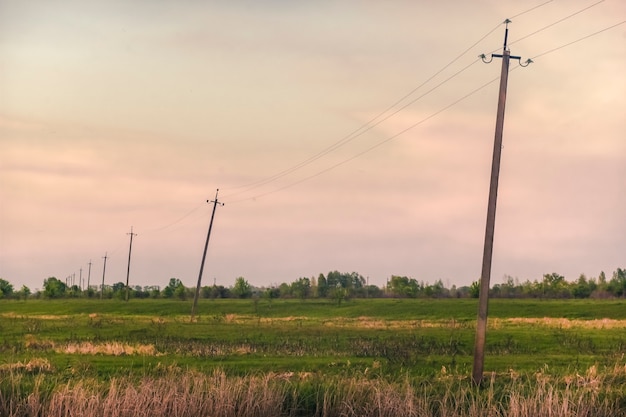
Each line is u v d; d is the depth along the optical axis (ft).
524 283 449.48
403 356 143.33
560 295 427.74
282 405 83.30
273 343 173.78
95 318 287.28
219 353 148.36
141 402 78.38
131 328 232.94
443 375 111.65
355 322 280.51
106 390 86.07
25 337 193.77
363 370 117.19
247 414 81.25
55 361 128.06
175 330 224.74
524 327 234.58
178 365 126.72
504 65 108.27
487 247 105.60
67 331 218.79
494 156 107.14
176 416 78.59
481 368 101.96
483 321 103.50
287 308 360.48
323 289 474.49
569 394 81.61
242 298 473.26
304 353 150.51
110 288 552.82
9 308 367.25
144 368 115.03
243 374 113.39
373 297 463.83
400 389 86.74
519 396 81.05
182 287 464.65
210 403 80.28
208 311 350.23
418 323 266.98
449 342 178.40
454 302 367.25
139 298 493.77
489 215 106.32
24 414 79.00
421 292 458.50
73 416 77.30
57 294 500.74
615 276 458.50
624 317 289.94
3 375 98.02
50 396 81.51
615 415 81.15
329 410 82.74
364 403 82.74
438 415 81.25
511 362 136.05
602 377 100.73
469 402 83.97
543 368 121.19
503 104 107.86
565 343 177.99
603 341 183.21
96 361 130.11
